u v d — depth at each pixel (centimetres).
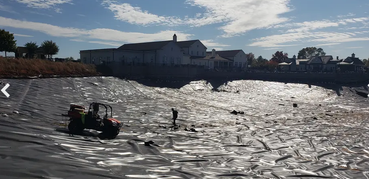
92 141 1159
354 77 5750
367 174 1001
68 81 3023
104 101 2642
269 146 1382
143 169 880
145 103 2805
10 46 4350
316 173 980
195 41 6988
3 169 716
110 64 4453
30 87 2430
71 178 728
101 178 757
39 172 735
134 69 4700
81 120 1264
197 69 5862
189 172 893
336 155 1264
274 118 2475
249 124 2055
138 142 1270
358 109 3338
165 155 1098
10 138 966
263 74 6184
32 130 1166
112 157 978
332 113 2908
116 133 1305
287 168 1026
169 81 4703
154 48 5706
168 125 1844
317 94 4659
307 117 2570
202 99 3619
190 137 1498
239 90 4844
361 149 1388
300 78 5969
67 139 1105
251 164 1055
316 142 1512
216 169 962
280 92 4781
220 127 1884
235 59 7912
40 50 4834
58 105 2048
